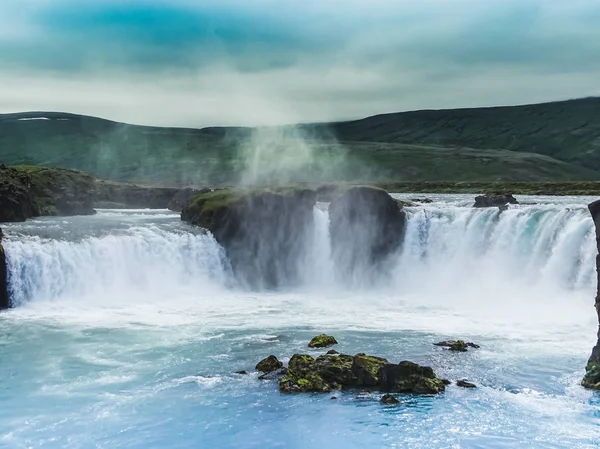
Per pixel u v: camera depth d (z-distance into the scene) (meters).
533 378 29.06
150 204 98.69
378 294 52.38
